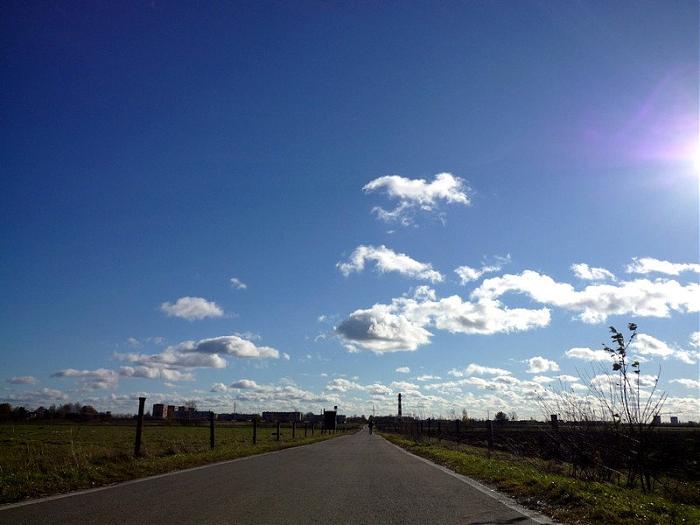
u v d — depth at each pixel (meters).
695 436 13.90
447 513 9.05
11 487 10.80
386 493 11.48
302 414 153.50
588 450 14.52
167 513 8.65
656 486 13.07
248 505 9.56
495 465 17.52
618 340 13.23
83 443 32.84
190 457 19.28
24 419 98.50
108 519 8.09
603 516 8.67
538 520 8.49
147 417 142.00
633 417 13.02
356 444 37.72
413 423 54.72
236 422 144.50
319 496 10.85
